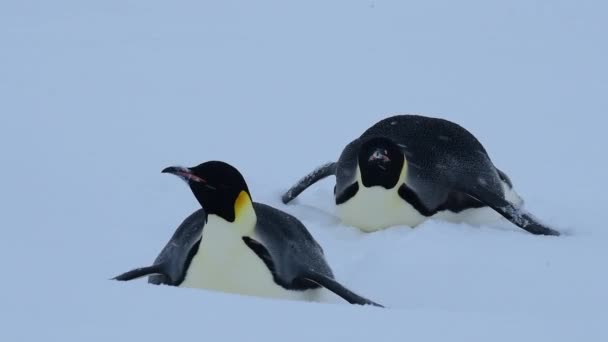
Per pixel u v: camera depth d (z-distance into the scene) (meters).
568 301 20.47
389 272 22.23
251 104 43.50
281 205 28.48
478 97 45.78
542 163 35.06
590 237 25.06
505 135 39.16
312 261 19.31
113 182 28.97
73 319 13.73
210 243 18.34
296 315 14.25
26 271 16.00
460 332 13.97
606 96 45.88
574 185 32.09
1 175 28.95
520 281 21.44
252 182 30.77
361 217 25.75
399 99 45.41
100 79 46.62
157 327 13.57
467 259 22.64
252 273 18.30
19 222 24.75
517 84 48.41
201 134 37.72
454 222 26.17
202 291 15.09
